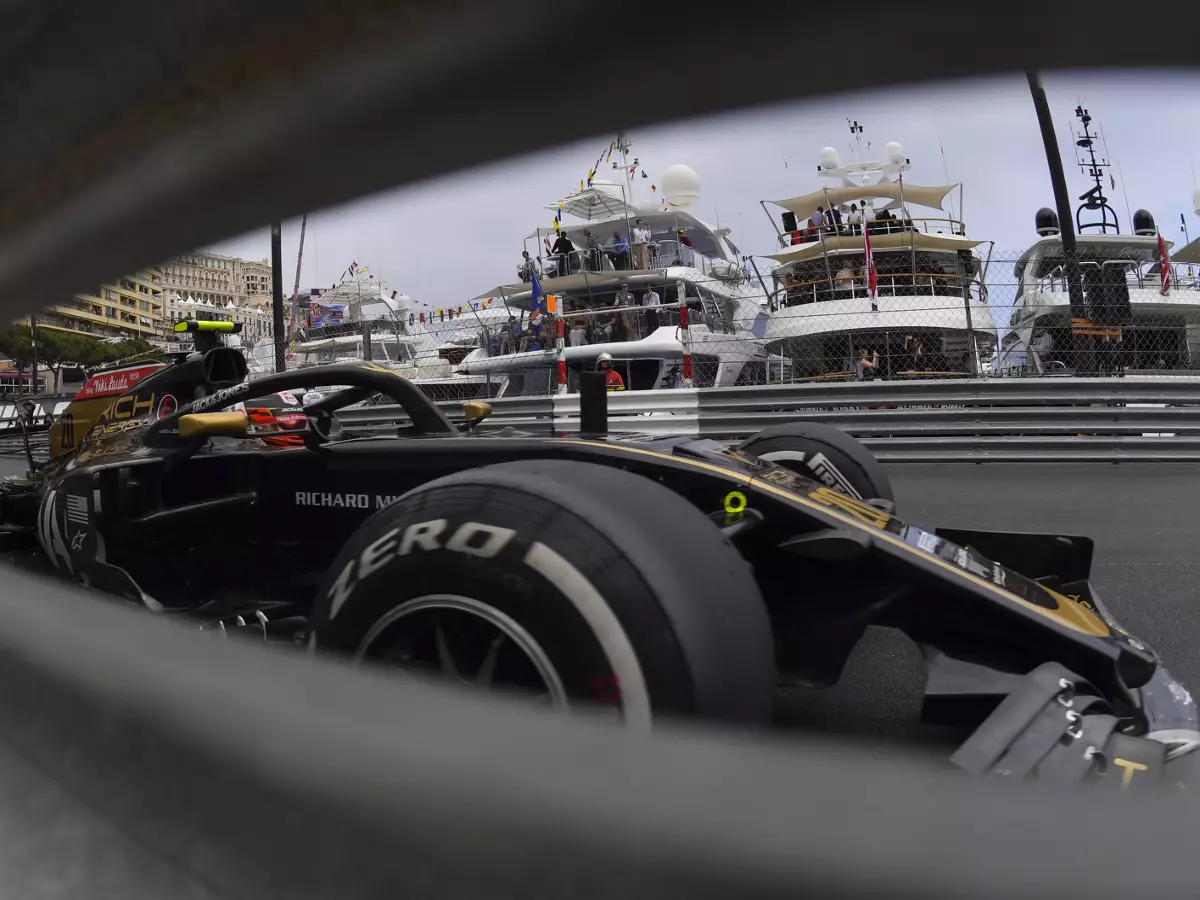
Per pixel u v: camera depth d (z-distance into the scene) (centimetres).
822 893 54
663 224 1513
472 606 116
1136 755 125
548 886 58
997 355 861
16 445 955
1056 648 154
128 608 102
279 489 231
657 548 116
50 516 274
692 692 107
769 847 58
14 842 76
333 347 1592
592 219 1500
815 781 64
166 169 141
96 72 133
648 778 64
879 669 243
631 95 108
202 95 134
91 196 149
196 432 199
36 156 149
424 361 1412
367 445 210
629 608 109
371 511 216
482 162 126
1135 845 57
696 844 58
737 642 115
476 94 117
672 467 179
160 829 72
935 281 1217
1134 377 838
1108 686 151
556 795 63
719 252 1630
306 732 72
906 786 64
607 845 59
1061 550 201
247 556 242
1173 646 270
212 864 68
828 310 1209
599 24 103
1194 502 548
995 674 152
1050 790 64
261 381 231
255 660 85
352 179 138
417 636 125
